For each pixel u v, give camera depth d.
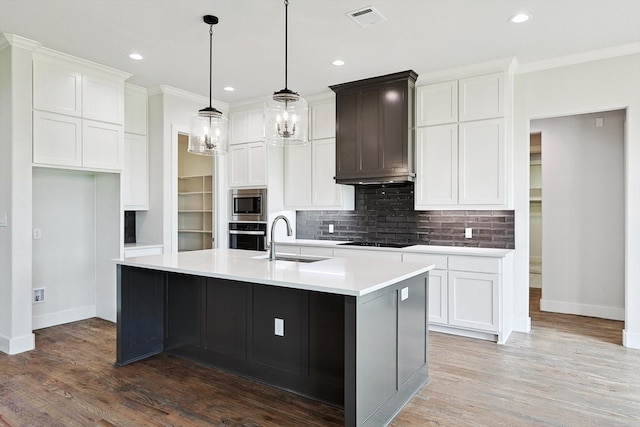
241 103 5.56
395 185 5.04
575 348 3.65
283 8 2.95
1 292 3.56
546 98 4.03
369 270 2.66
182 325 3.42
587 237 4.81
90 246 4.67
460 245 4.58
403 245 4.69
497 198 4.01
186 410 2.54
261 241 5.38
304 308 2.73
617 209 4.64
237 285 3.06
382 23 3.19
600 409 2.54
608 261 4.69
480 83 4.09
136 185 4.88
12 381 2.94
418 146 4.43
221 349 3.16
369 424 2.22
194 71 4.31
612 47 3.65
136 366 3.24
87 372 3.11
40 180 4.24
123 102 4.40
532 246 8.11
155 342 3.51
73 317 4.51
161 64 4.10
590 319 4.65
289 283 2.28
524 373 3.09
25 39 3.46
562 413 2.49
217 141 3.20
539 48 3.68
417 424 2.38
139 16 3.08
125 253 4.49
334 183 5.05
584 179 4.82
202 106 5.35
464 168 4.17
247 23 3.19
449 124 4.24
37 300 4.22
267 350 2.91
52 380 2.96
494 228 4.38
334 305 2.61
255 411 2.54
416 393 2.77
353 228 5.34
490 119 4.04
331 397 2.62
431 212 4.77
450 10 2.97
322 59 3.96
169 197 4.93
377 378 2.30
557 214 4.98
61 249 4.41
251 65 4.12
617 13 3.02
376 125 4.54
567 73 3.93
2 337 3.54
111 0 2.84
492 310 3.78
